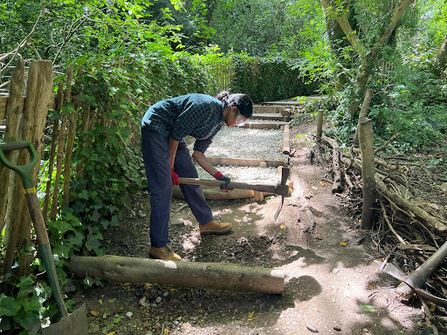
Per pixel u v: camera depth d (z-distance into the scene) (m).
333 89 7.08
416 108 5.81
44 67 2.09
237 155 5.60
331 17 6.26
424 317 2.34
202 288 2.66
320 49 7.25
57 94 2.52
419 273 2.46
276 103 10.34
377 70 5.84
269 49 15.81
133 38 4.70
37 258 2.36
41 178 2.79
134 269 2.62
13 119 2.01
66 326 1.95
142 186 4.02
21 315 1.98
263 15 17.22
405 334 2.21
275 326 2.33
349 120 5.84
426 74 6.63
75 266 2.64
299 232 3.38
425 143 5.36
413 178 4.03
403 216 3.22
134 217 3.66
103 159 3.10
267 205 3.99
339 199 3.92
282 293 2.62
